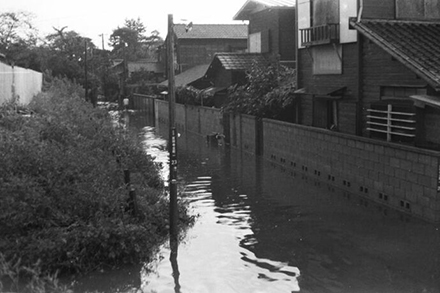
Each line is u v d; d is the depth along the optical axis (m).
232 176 20.20
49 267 9.77
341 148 17.16
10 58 44.38
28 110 20.36
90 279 9.80
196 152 27.17
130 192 12.25
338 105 20.73
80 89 45.50
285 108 24.88
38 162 11.52
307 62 23.27
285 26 31.19
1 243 9.80
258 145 25.22
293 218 13.96
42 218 10.57
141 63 70.50
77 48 56.84
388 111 16.97
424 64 14.23
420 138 15.26
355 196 16.12
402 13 18.27
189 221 13.58
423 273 9.87
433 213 12.86
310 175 19.56
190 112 37.53
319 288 9.24
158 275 10.05
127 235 10.68
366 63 18.55
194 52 52.47
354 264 10.45
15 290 8.52
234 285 9.49
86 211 11.12
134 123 45.62
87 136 17.84
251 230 13.00
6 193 10.34
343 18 19.78
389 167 14.53
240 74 32.94
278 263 10.63
